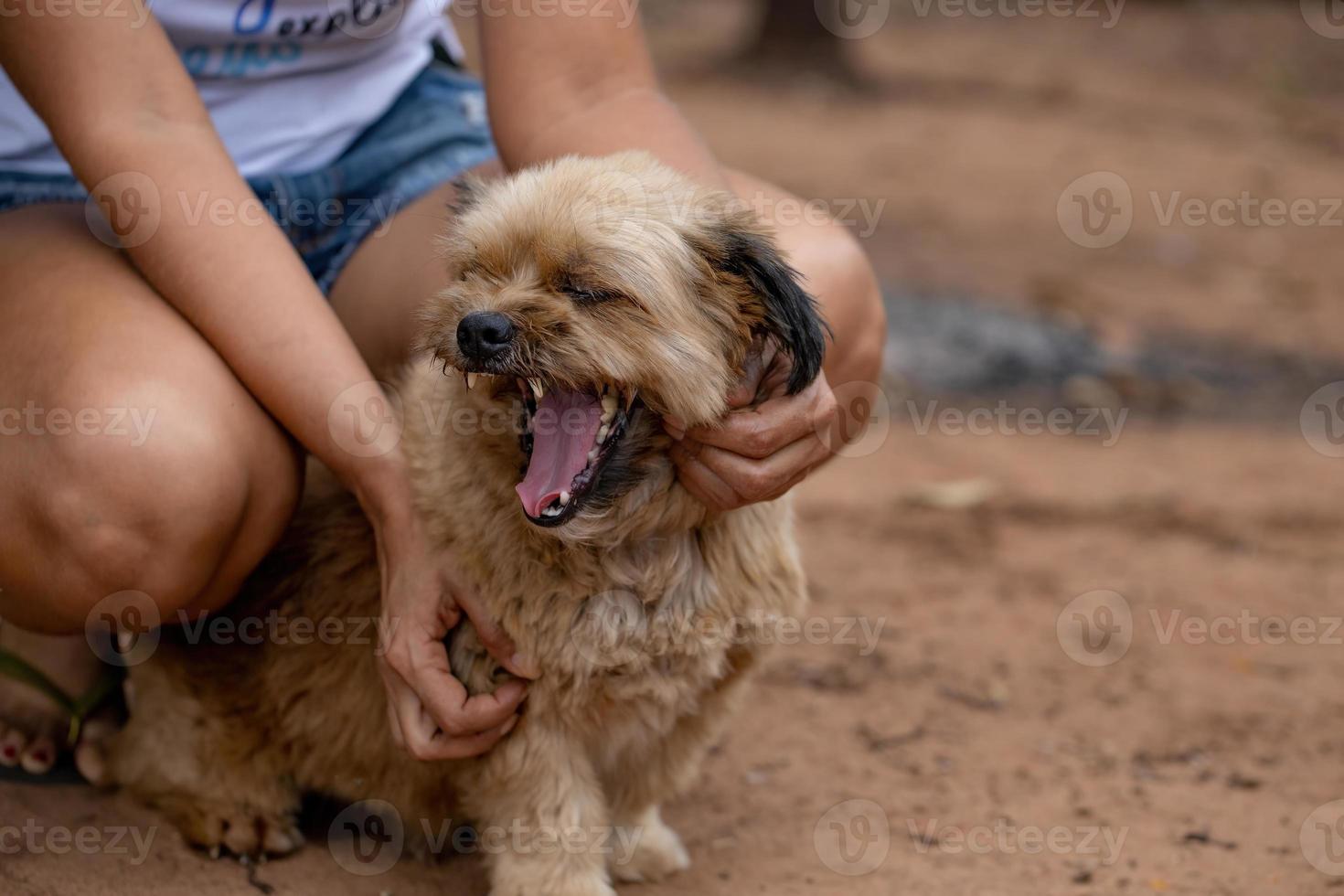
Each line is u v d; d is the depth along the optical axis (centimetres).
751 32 2678
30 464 420
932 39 3108
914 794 547
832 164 1941
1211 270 1575
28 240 473
